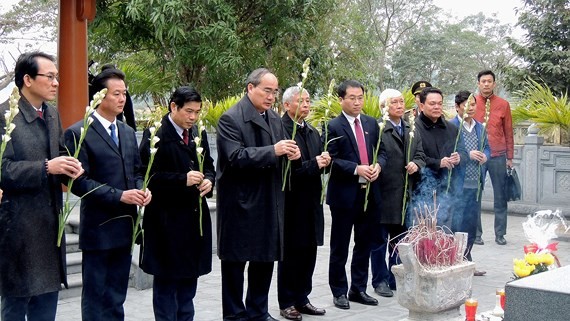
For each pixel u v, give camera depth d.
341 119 5.54
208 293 5.99
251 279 4.81
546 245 3.86
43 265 3.63
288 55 13.29
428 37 31.62
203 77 13.09
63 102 7.83
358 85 5.52
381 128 5.30
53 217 3.68
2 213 3.52
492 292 5.96
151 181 4.23
